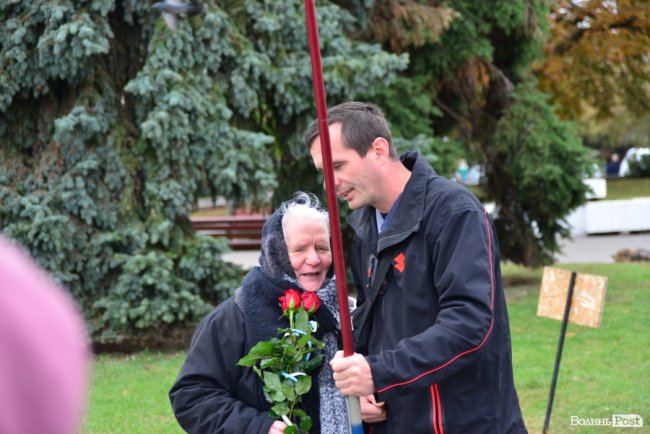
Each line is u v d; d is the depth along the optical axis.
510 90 12.84
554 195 12.51
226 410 2.93
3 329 0.65
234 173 8.77
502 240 13.38
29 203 8.66
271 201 10.94
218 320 3.08
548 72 17.27
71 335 0.67
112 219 8.91
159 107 8.62
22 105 9.09
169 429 6.51
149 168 8.88
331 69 9.46
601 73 17.58
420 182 2.80
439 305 2.74
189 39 8.73
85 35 8.20
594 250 18.50
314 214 3.09
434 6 11.87
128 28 9.23
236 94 9.15
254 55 9.20
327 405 2.99
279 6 9.38
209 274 9.19
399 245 2.81
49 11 8.27
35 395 0.65
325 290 3.10
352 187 2.84
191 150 8.83
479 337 2.56
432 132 11.82
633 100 17.97
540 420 6.71
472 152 13.02
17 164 9.06
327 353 3.03
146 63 8.73
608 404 7.08
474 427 2.69
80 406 0.68
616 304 11.56
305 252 3.05
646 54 17.08
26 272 0.68
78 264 8.85
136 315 8.55
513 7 12.12
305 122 9.83
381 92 11.01
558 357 6.28
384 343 2.86
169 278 8.64
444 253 2.69
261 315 3.02
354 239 3.12
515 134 12.44
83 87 8.88
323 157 2.69
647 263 15.90
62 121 8.53
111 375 8.09
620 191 29.64
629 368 8.26
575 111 18.64
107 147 8.91
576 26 17.02
